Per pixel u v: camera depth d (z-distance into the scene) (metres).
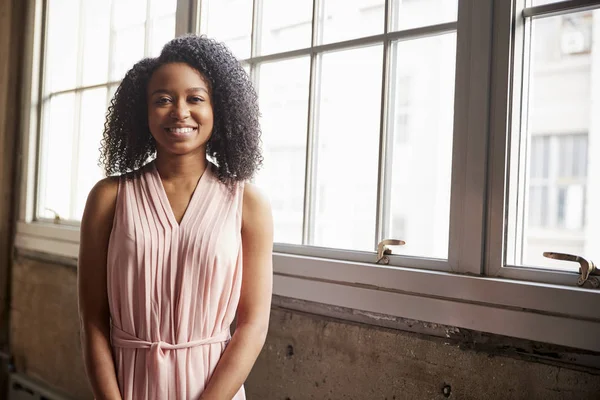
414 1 1.43
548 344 1.10
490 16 1.22
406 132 1.49
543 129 1.35
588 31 1.31
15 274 2.79
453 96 1.41
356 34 1.55
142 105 1.15
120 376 1.06
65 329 2.43
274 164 1.77
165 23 2.11
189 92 1.07
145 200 1.08
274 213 1.76
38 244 2.61
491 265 1.22
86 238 1.09
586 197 1.67
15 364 2.76
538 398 1.11
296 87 1.70
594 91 1.67
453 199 1.28
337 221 1.60
